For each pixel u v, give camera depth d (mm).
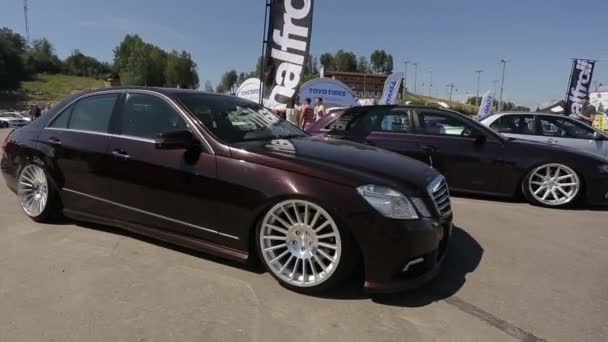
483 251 4098
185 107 3703
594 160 5734
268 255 3199
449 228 3459
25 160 4469
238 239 3301
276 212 3150
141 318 2742
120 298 2982
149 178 3656
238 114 4062
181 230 3586
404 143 6512
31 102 89250
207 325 2684
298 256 3119
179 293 3068
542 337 2652
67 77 123438
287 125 4492
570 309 3004
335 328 2682
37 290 3066
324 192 2961
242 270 3463
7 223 4496
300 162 3154
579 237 4586
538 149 5945
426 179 3289
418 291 3221
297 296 3072
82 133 4152
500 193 6113
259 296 3057
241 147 3363
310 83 18141
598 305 3066
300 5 9719
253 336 2578
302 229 3098
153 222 3730
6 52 103562
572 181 5773
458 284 3357
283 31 9898
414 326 2730
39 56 126188
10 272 3340
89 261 3564
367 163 3309
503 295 3189
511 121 8281
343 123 7074
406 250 2879
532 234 4656
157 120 3795
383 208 2895
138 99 3973
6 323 2658
